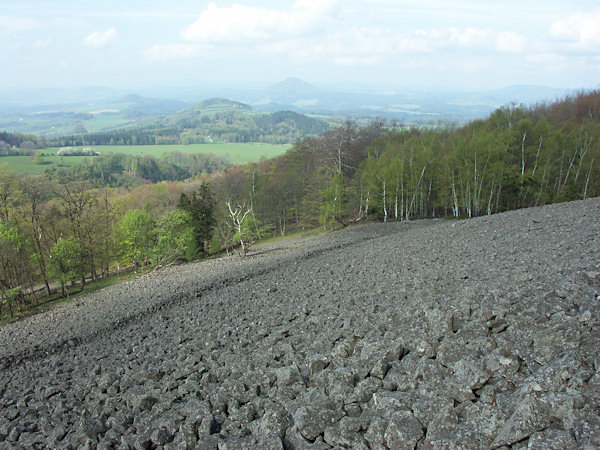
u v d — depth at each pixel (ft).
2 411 46.55
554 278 40.24
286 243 197.26
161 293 115.85
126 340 75.00
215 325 67.36
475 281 51.78
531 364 24.67
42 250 160.25
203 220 214.69
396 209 217.56
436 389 25.67
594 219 84.99
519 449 18.61
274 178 266.77
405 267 79.41
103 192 218.18
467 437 20.21
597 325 25.96
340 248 146.61
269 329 55.42
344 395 28.60
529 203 197.88
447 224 142.72
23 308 142.41
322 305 62.54
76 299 142.82
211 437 28.09
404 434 21.68
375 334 38.70
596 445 16.29
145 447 29.55
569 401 18.93
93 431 33.94
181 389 37.93
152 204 274.98
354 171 264.31
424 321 37.91
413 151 227.20
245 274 122.11
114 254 182.39
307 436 24.98
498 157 185.57
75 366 63.05
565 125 223.30
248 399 32.91
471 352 28.45
